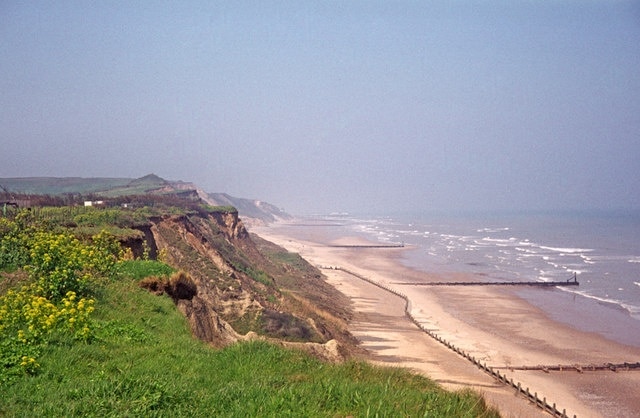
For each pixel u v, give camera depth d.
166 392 10.25
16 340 12.82
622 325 48.12
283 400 10.30
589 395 29.47
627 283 73.44
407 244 139.75
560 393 29.58
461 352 36.81
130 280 20.73
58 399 9.81
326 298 55.44
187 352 14.48
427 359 34.91
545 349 39.50
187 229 48.84
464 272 85.56
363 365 15.65
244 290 36.78
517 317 51.25
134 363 12.82
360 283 73.88
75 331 14.23
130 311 17.66
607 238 153.50
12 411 9.14
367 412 9.82
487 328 46.31
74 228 29.12
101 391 10.12
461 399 12.05
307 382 12.36
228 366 13.65
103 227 31.45
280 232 188.62
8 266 18.47
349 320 46.75
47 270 17.41
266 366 13.98
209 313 23.09
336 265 96.31
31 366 11.42
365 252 120.12
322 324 36.47
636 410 27.27
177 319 18.42
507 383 29.88
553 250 120.19
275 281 59.66
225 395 10.66
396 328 44.91
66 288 17.11
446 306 56.78
